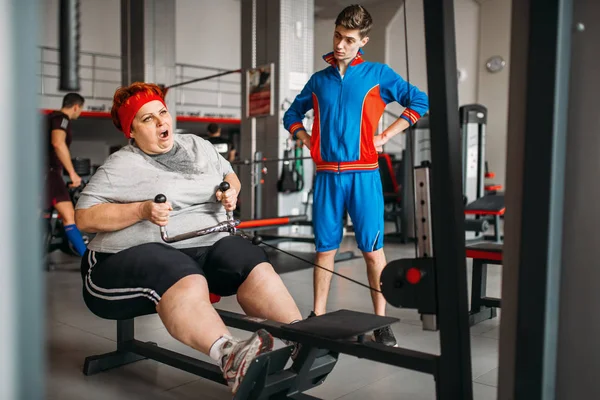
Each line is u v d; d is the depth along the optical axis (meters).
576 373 1.29
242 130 6.87
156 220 1.84
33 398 0.94
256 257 2.02
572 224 1.28
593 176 1.24
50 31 10.27
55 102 10.50
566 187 1.29
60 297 3.70
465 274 1.40
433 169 1.37
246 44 6.73
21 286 0.91
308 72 6.62
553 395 1.32
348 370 2.29
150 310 1.90
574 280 1.29
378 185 2.58
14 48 0.88
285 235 5.74
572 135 1.27
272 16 6.41
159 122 2.00
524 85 1.26
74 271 4.72
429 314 1.46
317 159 2.63
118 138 12.95
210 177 2.11
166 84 9.43
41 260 0.94
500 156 11.55
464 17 11.91
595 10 1.23
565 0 1.22
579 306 1.28
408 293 1.50
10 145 0.88
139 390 2.10
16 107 0.89
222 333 1.64
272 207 6.51
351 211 2.59
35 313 0.93
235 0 13.78
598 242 1.24
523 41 1.26
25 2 0.89
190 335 1.66
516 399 1.30
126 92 2.01
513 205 1.31
